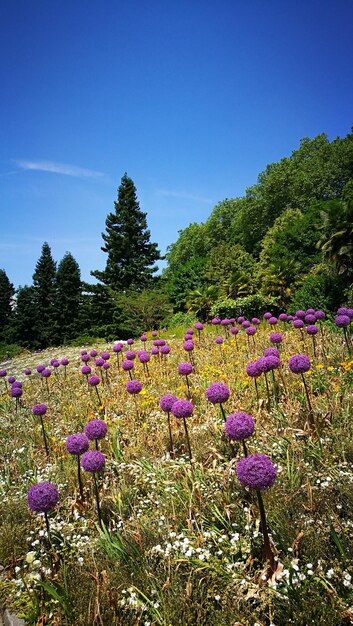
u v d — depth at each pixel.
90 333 26.66
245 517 2.67
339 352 6.11
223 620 1.99
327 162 33.78
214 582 2.26
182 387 5.84
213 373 6.67
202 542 2.51
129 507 3.25
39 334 34.69
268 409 4.61
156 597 2.23
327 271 15.30
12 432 5.77
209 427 4.18
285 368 5.78
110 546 2.60
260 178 40.53
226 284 22.41
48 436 5.20
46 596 2.40
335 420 3.78
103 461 2.96
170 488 3.19
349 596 1.96
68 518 3.13
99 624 2.10
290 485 2.89
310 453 3.24
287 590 2.05
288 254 24.02
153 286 28.80
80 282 35.44
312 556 2.25
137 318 24.17
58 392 8.01
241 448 3.63
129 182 32.56
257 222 38.75
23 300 35.38
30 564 2.59
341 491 2.70
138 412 5.43
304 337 8.01
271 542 2.38
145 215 32.38
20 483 3.97
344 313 6.45
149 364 8.67
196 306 20.11
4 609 2.35
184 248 51.69
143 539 2.66
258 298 16.53
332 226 15.18
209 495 2.95
